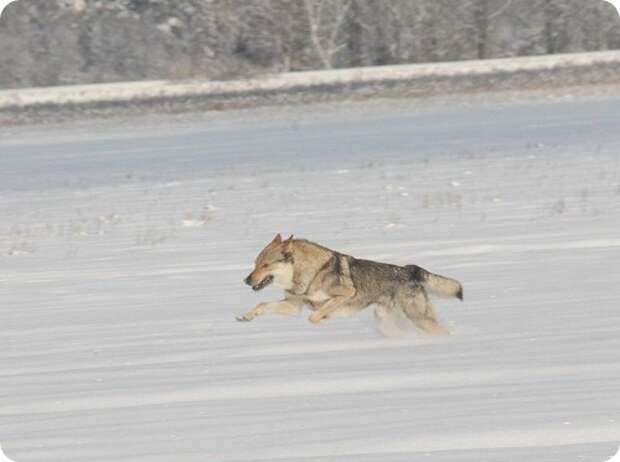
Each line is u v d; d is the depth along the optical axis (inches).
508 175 3336.6
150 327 1461.6
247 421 960.9
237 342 1327.5
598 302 1443.2
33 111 7632.9
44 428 977.5
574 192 2827.3
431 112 6663.4
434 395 1018.1
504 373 1089.4
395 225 2391.7
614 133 4574.3
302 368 1162.6
